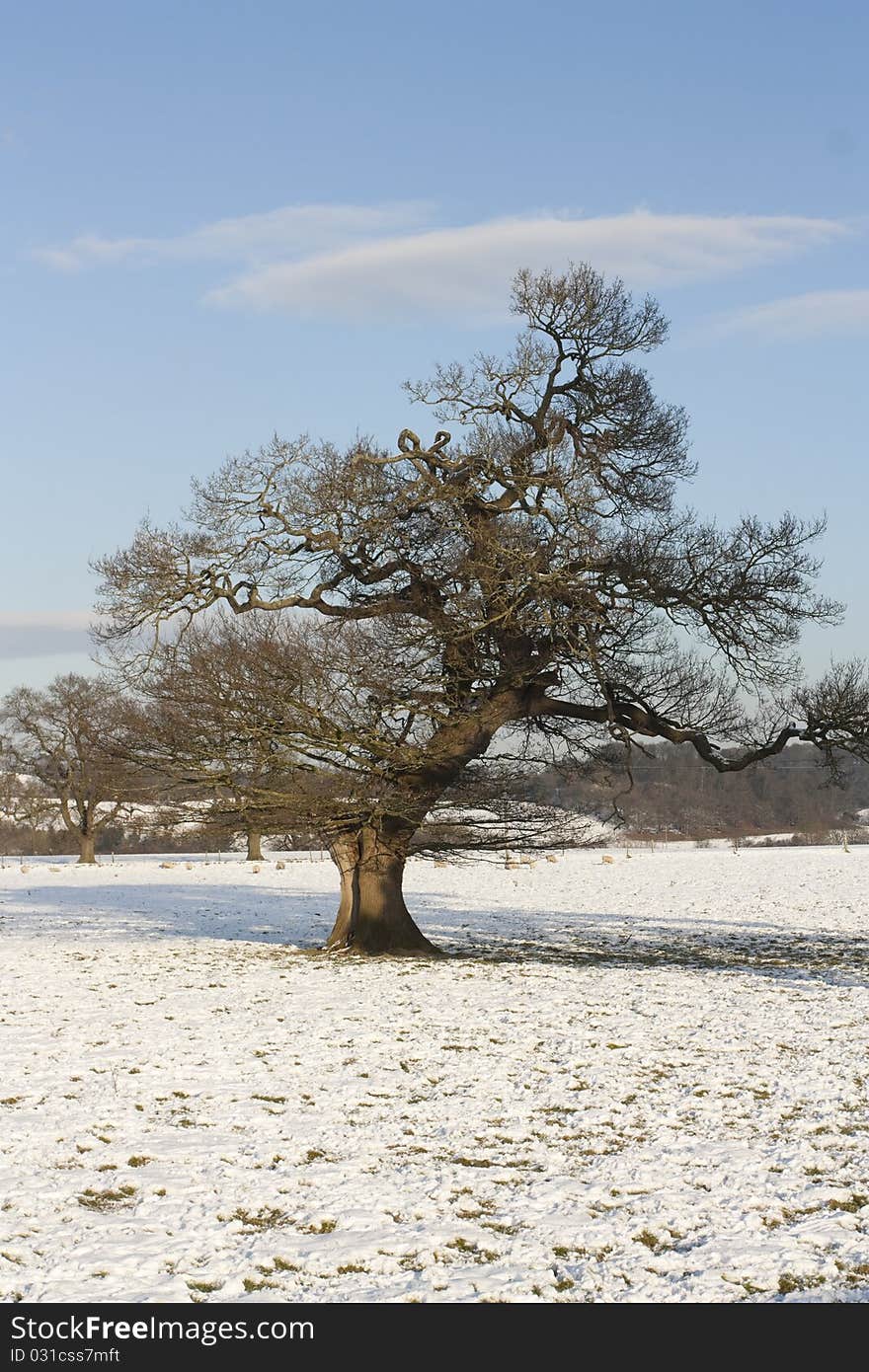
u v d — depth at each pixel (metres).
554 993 19.48
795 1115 11.54
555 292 24.27
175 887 46.84
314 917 34.81
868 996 19.09
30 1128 11.05
